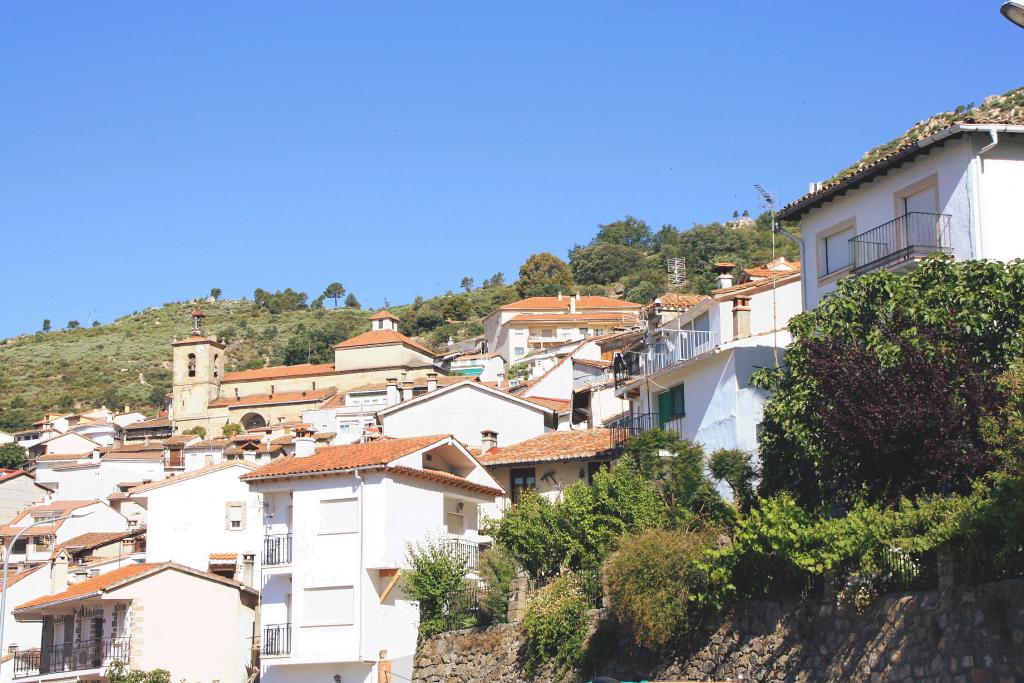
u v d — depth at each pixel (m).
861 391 30.83
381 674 46.81
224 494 60.22
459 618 43.88
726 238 183.75
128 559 64.25
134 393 181.88
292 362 189.25
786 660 30.30
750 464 40.09
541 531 42.62
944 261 34.28
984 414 29.36
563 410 73.75
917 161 40.47
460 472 54.84
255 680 53.28
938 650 25.52
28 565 77.50
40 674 56.09
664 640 33.56
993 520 24.62
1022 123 38.22
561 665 37.69
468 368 135.12
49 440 126.62
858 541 28.44
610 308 151.75
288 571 49.75
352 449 53.25
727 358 44.44
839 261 43.88
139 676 50.59
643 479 41.50
